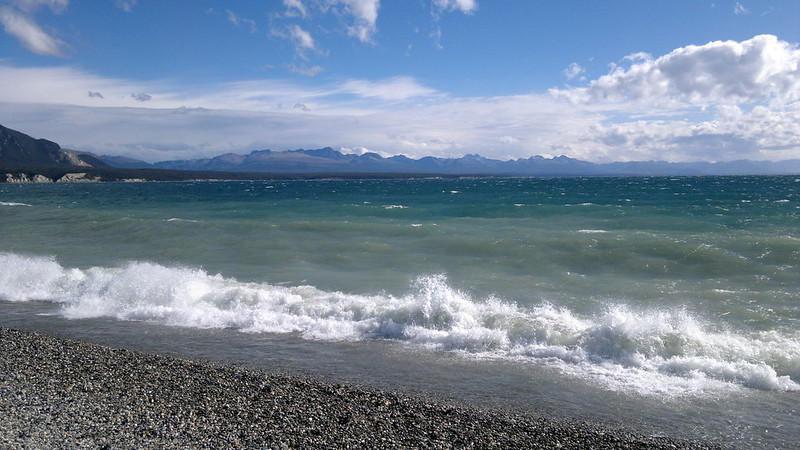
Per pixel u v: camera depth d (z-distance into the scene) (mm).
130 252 19797
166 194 78938
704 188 73188
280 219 30344
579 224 24859
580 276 15078
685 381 8031
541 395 7605
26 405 6832
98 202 52594
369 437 6180
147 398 7191
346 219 29844
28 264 15867
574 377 8289
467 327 10500
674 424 6691
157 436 5988
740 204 35969
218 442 5887
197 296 12992
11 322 11453
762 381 7844
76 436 5914
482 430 6484
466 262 17250
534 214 30312
